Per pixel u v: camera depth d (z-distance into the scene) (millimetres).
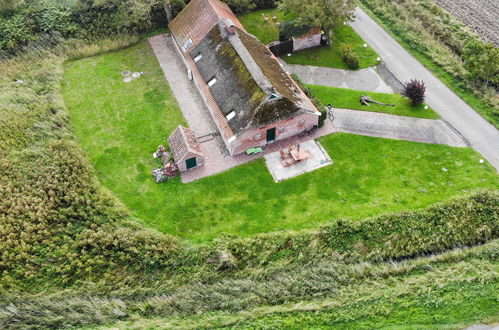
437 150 35562
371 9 53031
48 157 34500
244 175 34062
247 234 30234
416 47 46406
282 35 46156
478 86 41000
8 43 44719
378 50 46750
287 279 28328
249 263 29094
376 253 29453
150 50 46438
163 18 49219
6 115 37719
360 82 43000
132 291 27875
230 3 49844
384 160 34844
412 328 25578
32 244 29594
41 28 46562
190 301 27406
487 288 27219
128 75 43312
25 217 30875
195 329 25984
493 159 34844
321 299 27531
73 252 29281
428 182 33031
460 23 49938
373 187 32812
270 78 35469
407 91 38969
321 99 40562
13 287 27656
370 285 28047
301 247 29516
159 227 30922
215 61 38156
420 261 29172
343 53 45219
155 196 32844
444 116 38594
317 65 45156
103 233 29906
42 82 42000
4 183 32688
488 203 31172
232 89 35656
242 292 27875
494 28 49156
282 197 32469
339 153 35500
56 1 49375
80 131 37812
